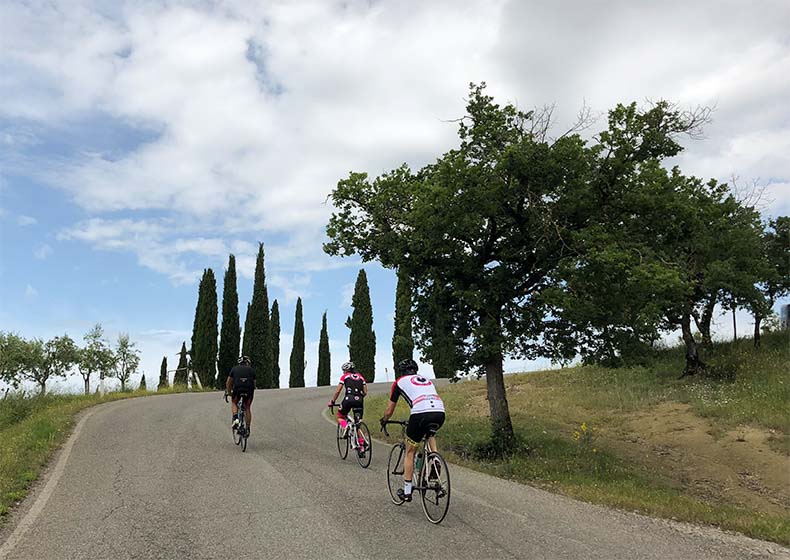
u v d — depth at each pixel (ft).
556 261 41.50
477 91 43.65
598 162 41.75
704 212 42.63
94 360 152.05
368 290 182.29
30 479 27.81
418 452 23.29
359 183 44.39
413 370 24.45
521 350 43.52
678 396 62.54
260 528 20.51
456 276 43.42
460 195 38.75
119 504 23.73
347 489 26.81
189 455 35.01
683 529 21.68
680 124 40.88
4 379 138.00
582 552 18.38
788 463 42.78
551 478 32.96
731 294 69.77
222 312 144.87
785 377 61.52
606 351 41.70
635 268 35.60
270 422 53.42
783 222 76.84
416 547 18.58
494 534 20.13
